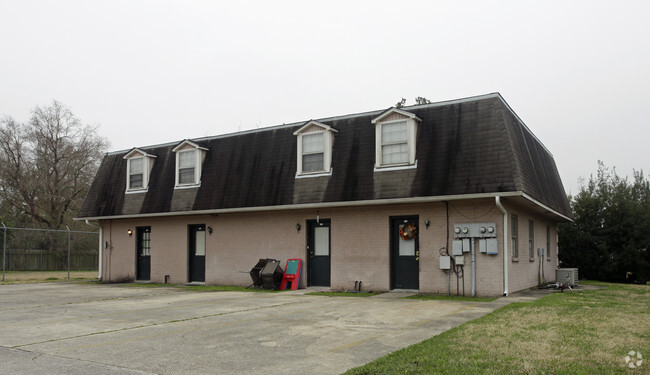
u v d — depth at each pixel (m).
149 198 21.91
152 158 22.72
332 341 8.22
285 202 18.03
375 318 10.65
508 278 15.02
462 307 12.34
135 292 17.62
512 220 16.42
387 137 16.75
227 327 9.69
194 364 6.81
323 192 17.36
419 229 16.16
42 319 11.02
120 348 7.85
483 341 7.80
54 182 41.62
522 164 15.39
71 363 6.93
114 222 23.64
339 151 17.83
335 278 17.48
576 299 14.11
